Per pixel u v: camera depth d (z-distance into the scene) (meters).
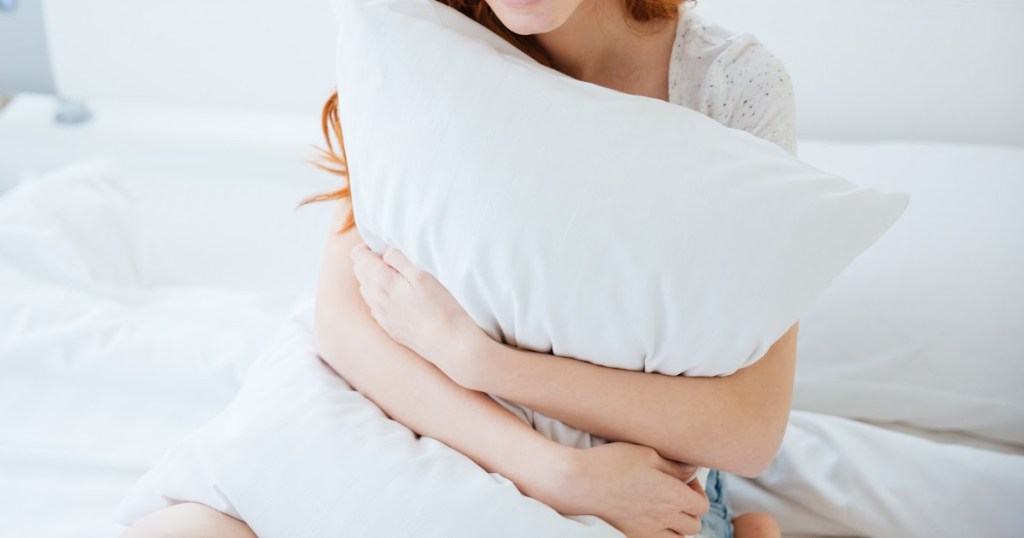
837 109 1.55
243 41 1.74
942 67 1.47
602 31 0.93
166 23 1.74
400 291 0.86
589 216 0.71
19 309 1.27
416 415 0.86
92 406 1.16
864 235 0.70
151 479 0.88
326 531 0.77
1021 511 0.99
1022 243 1.16
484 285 0.75
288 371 0.92
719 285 0.70
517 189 0.72
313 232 1.53
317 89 1.77
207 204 1.56
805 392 1.18
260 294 1.40
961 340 1.12
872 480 1.04
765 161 0.72
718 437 0.80
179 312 1.32
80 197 1.49
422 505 0.76
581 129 0.72
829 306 1.18
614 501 0.78
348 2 0.80
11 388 1.17
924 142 1.51
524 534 0.75
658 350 0.76
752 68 0.92
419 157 0.75
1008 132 1.49
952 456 1.05
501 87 0.74
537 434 0.81
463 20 0.83
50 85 1.87
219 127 1.77
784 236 0.70
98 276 1.44
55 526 0.97
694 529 0.82
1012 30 1.42
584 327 0.75
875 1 1.45
